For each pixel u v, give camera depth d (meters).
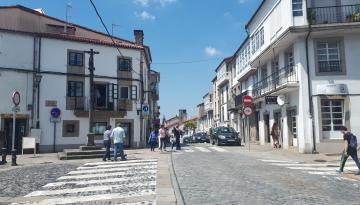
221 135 31.72
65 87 29.67
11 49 27.75
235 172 13.41
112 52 32.09
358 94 21.25
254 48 31.56
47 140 28.64
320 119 21.31
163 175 12.64
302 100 21.58
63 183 11.45
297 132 22.45
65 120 29.45
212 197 8.84
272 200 8.48
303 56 21.81
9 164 17.64
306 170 14.27
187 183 10.94
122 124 32.38
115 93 31.95
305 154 20.72
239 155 20.78
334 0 22.38
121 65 32.59
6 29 27.67
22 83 27.98
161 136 24.69
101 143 30.88
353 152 13.40
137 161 17.81
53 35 29.36
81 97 30.16
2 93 27.17
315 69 21.64
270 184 10.75
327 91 21.30
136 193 9.50
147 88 41.62
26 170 15.04
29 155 24.50
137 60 33.56
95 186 10.79
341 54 21.52
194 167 14.96
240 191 9.61
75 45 30.36
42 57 28.91
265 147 27.25
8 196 9.49
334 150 21.05
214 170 13.98
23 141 22.23
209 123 70.38
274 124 26.39
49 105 28.89
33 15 31.12
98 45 31.41
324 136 21.36
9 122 27.50
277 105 26.61
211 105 67.06
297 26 21.30
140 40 39.50
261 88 29.31
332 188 10.27
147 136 40.50
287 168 14.84
